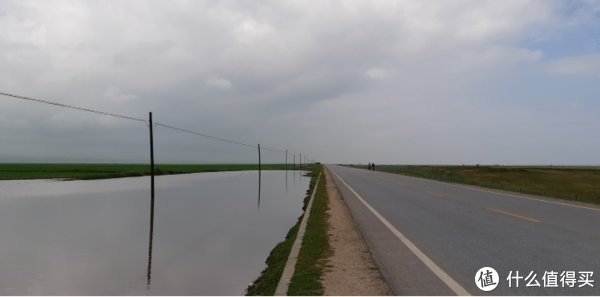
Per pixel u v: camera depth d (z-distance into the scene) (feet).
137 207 92.94
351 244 33.99
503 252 30.07
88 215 80.23
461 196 76.48
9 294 33.42
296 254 31.12
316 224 45.39
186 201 105.91
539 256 28.71
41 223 70.49
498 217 48.08
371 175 188.14
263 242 53.93
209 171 352.69
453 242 33.99
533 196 75.72
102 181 190.29
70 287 35.45
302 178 231.09
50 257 46.34
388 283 22.89
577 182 173.06
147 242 54.24
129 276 38.24
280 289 22.25
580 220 45.32
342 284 22.80
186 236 58.44
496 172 237.86
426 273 24.84
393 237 36.73
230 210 87.76
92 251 49.47
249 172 337.52
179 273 39.14
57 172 256.73
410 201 68.28
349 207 61.00
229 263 42.88
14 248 51.13
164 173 278.26
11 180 186.91
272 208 91.09
